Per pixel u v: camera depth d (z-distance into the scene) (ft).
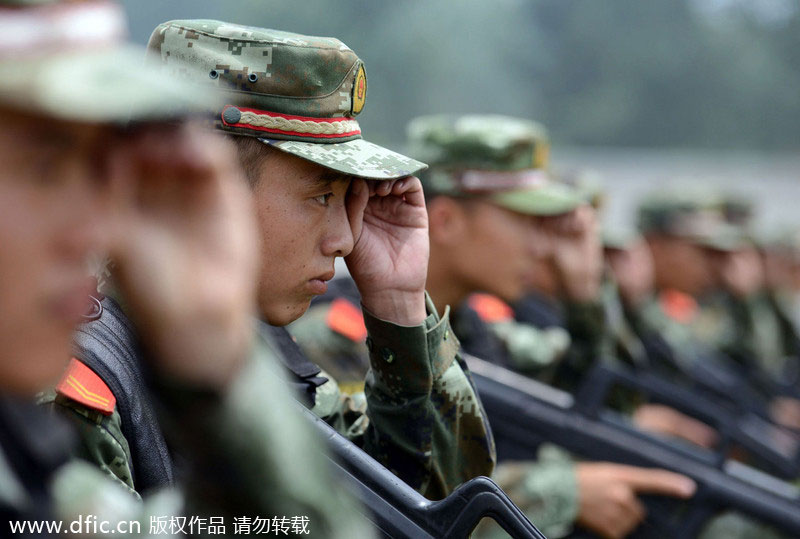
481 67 327.67
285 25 296.10
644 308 60.64
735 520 44.47
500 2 338.75
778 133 376.07
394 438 21.02
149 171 5.69
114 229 5.70
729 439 38.91
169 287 5.69
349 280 31.24
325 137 19.12
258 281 19.02
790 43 389.39
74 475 8.80
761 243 85.66
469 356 39.09
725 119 374.43
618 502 36.96
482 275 37.22
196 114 5.74
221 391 6.11
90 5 6.00
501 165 36.94
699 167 275.59
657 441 38.96
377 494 17.25
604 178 215.92
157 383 5.98
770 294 85.81
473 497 16.96
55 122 5.59
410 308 20.85
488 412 37.91
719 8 403.13
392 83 307.17
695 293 75.56
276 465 6.60
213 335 5.82
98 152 5.73
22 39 5.79
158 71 5.90
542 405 38.17
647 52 367.66
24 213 5.69
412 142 38.60
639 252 60.90
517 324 49.19
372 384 21.58
